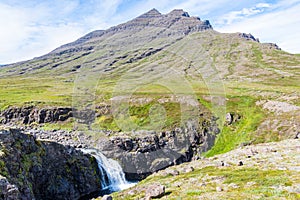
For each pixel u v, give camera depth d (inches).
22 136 1683.1
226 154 1657.2
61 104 3260.3
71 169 1931.6
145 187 1236.5
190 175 1264.8
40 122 2989.7
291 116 2775.6
